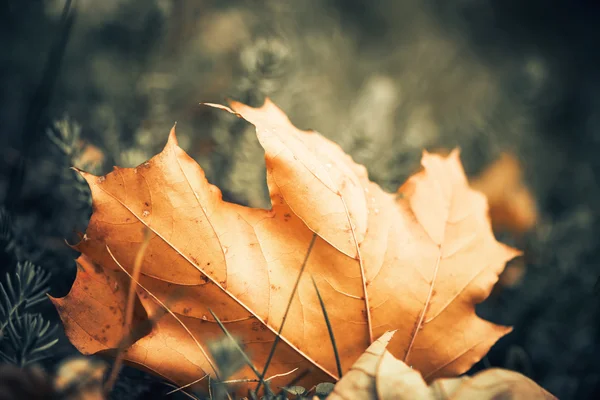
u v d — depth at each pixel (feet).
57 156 1.24
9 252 1.12
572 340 1.40
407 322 1.01
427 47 3.05
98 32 2.13
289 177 0.99
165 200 0.97
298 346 0.99
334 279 1.00
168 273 0.97
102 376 0.93
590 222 1.71
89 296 0.98
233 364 0.93
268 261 0.99
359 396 0.90
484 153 2.11
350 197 1.01
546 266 1.55
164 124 1.67
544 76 2.18
